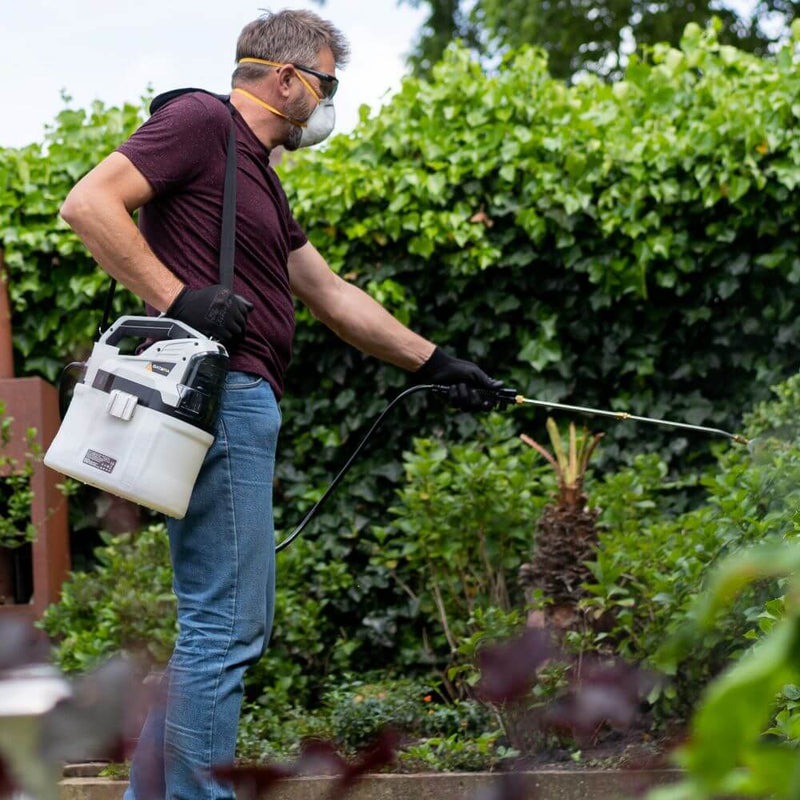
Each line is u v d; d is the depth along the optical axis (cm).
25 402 409
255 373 237
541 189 434
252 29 257
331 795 64
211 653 229
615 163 431
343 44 263
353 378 450
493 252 435
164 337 224
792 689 186
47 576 401
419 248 439
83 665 347
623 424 445
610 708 65
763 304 438
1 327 443
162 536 395
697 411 441
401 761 309
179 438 217
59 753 49
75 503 443
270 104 253
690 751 40
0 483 427
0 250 446
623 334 441
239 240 241
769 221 425
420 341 299
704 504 439
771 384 434
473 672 329
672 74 457
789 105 422
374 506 448
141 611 365
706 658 297
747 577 43
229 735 228
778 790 42
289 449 452
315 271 286
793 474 305
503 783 65
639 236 433
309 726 346
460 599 403
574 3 1184
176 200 238
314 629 403
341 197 441
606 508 384
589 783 269
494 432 416
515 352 455
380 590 434
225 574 233
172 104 239
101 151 456
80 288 449
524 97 453
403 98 456
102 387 219
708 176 421
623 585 337
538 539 358
